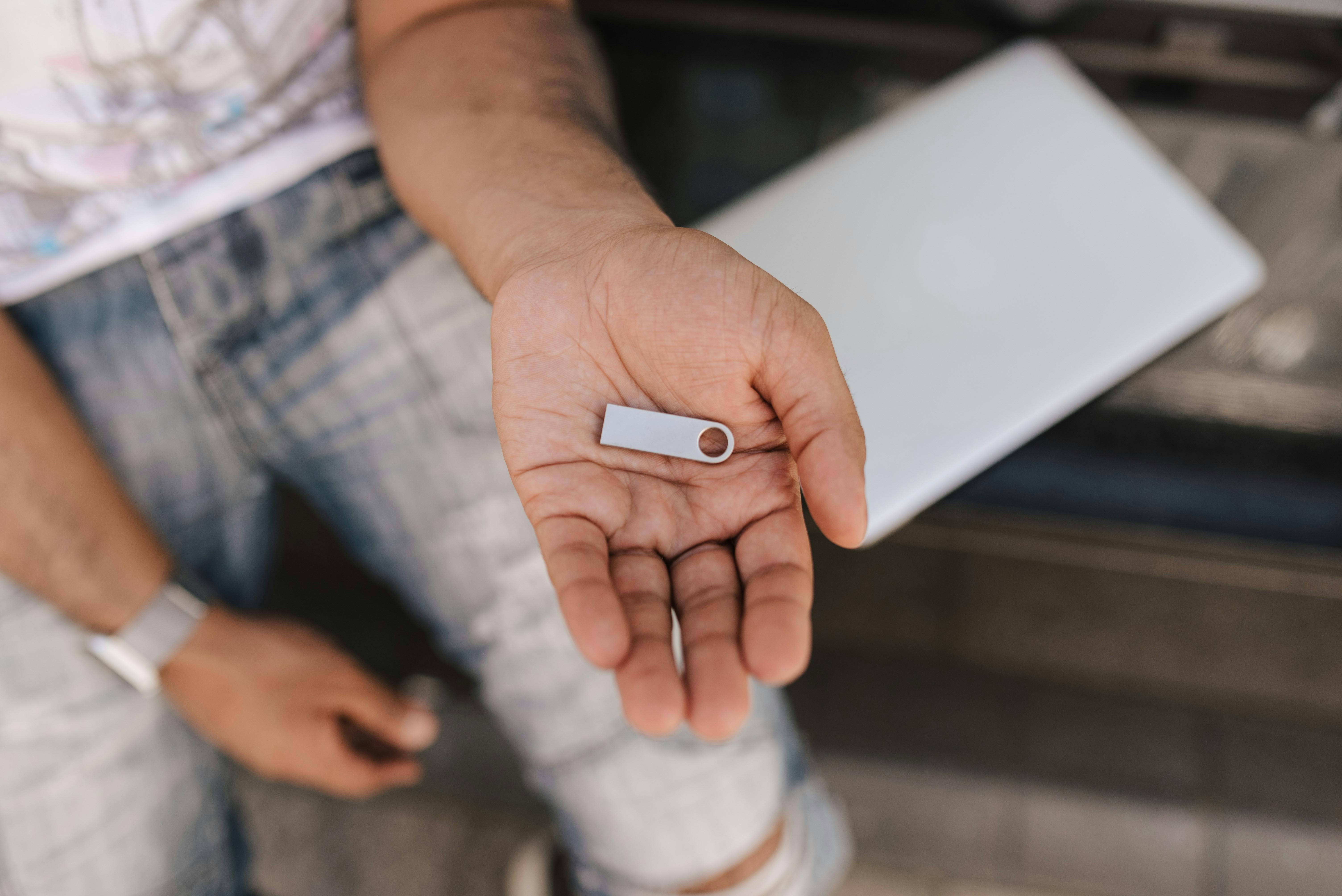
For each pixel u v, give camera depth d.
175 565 0.57
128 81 0.49
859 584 0.76
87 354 0.54
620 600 0.39
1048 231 0.61
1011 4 0.73
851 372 0.47
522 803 0.72
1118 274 0.60
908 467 0.58
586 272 0.43
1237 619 0.74
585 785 0.54
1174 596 0.75
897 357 0.59
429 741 0.61
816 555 0.41
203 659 0.56
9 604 0.52
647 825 0.54
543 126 0.50
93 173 0.50
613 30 0.83
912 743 0.72
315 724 0.58
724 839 0.54
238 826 0.60
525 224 0.46
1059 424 0.61
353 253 0.54
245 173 0.53
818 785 0.63
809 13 0.79
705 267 0.41
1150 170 0.62
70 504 0.53
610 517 0.41
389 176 0.53
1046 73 0.66
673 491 0.41
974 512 0.76
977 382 0.58
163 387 0.55
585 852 0.57
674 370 0.42
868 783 0.70
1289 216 0.73
